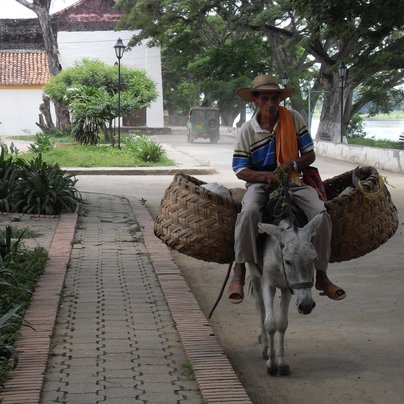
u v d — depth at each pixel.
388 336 7.40
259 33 53.06
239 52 51.59
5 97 52.12
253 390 6.04
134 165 25.97
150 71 53.34
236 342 7.23
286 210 5.96
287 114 6.45
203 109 45.06
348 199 6.39
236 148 6.49
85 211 14.86
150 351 6.55
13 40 54.19
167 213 6.61
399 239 12.52
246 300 8.77
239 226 6.12
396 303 8.59
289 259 5.54
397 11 18.73
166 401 5.44
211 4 43.44
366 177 7.04
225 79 52.31
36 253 10.07
